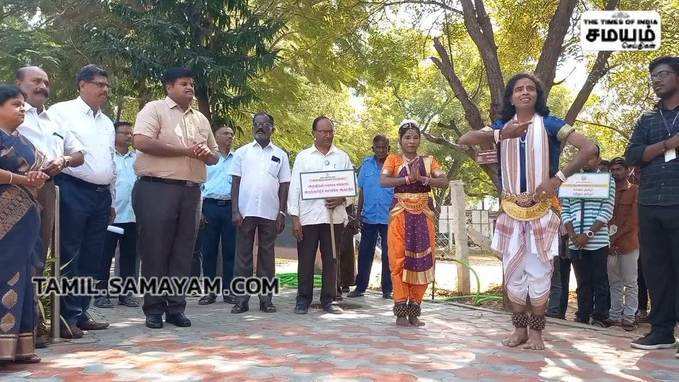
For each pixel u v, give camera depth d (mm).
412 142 6305
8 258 4270
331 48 13734
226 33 12062
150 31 11453
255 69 12250
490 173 7863
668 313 5312
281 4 13414
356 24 12133
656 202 5246
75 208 5367
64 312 5402
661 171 5254
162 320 6152
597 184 7012
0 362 4281
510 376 4184
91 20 13180
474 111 8500
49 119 5152
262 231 7254
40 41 12562
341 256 9062
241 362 4445
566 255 7312
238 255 7234
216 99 12438
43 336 5184
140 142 5668
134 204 5887
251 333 5672
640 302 7926
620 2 9789
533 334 5141
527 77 4914
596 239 7102
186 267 6023
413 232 6227
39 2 13250
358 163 31062
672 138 5117
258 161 7242
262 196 7176
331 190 7180
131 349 4891
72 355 4664
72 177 5371
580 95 8758
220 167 8320
